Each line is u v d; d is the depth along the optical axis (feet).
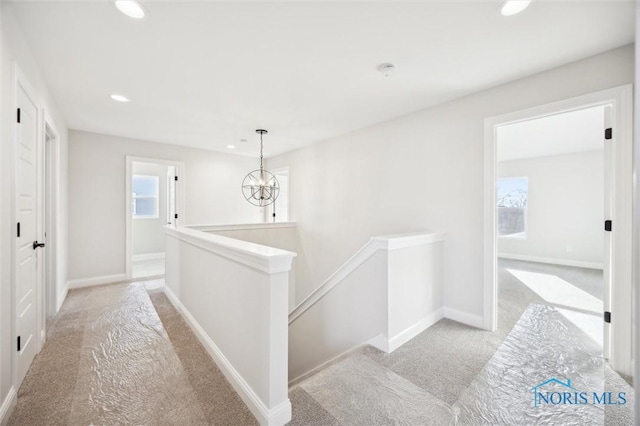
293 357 11.14
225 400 5.57
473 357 7.07
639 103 3.09
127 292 12.60
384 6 5.12
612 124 6.54
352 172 13.32
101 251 14.02
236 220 18.86
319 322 9.79
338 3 5.04
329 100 9.55
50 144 9.93
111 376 6.32
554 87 7.32
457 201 9.32
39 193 7.17
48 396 5.62
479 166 8.78
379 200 12.00
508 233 22.50
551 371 6.46
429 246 8.93
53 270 10.02
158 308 10.62
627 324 6.26
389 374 6.37
